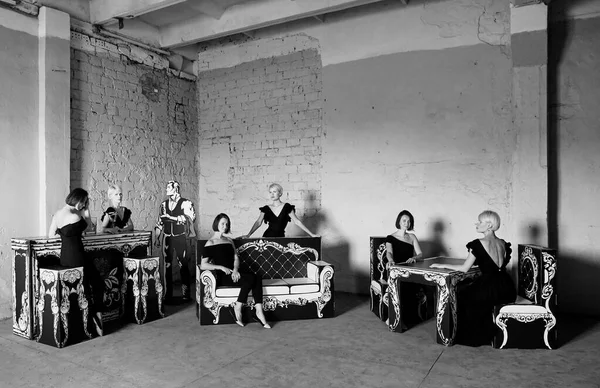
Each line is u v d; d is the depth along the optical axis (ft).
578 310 17.15
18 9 16.98
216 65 24.79
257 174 23.53
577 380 10.90
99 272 15.49
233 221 24.29
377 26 20.39
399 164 20.02
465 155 18.72
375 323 16.02
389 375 11.23
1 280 16.47
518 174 16.63
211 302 15.84
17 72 17.02
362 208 20.85
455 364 11.98
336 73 21.38
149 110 22.66
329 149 21.61
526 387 10.51
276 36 22.90
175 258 23.95
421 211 19.56
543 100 16.25
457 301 13.76
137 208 21.95
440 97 19.16
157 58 22.98
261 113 23.41
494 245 13.97
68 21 18.37
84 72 19.62
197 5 19.61
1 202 16.55
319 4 18.15
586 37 17.02
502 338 13.20
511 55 17.22
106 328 15.43
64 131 18.12
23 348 13.38
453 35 18.86
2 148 16.60
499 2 18.01
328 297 16.72
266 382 10.82
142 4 18.33
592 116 16.97
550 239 17.49
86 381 10.95
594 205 16.94
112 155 20.80
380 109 20.39
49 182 17.57
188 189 24.88
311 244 18.34
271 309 16.33
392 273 15.03
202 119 25.22
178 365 11.96
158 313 16.61
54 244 14.67
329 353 12.84
